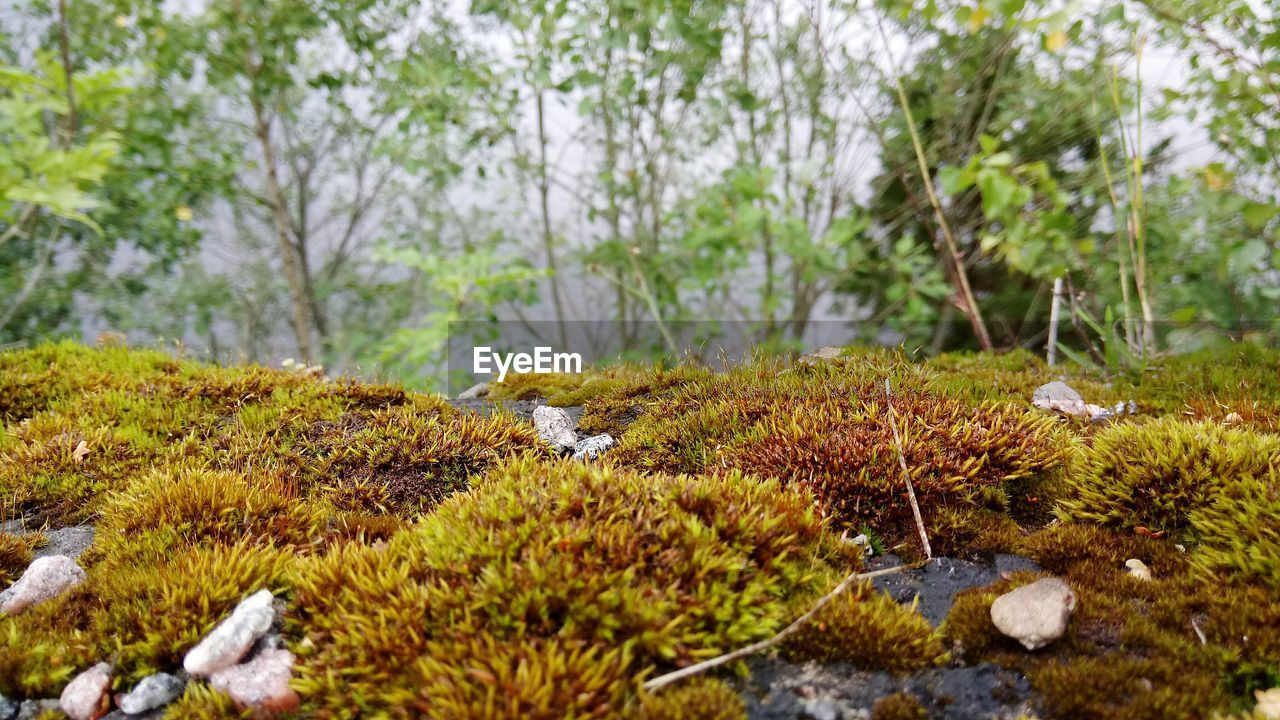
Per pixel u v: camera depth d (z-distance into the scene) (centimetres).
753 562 23
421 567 23
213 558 25
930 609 24
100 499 32
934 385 37
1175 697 19
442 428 35
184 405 38
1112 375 42
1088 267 49
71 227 70
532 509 23
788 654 22
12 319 69
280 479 31
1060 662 21
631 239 75
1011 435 30
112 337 50
